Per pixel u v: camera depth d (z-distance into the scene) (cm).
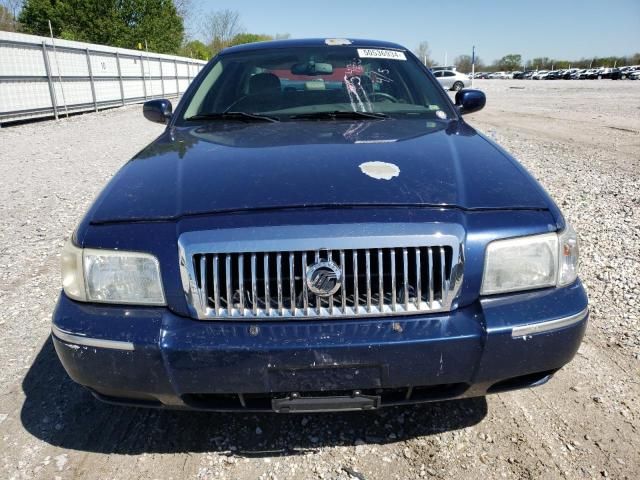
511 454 184
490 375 159
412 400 166
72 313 166
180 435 199
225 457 187
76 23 3306
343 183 172
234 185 175
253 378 154
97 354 159
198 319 159
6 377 238
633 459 179
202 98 289
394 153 198
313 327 155
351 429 199
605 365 234
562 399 212
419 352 153
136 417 210
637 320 273
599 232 421
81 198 568
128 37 3419
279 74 295
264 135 230
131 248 161
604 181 600
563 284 169
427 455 185
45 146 948
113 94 1877
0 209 530
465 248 158
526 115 1367
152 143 243
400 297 158
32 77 1338
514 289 164
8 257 391
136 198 178
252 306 157
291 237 154
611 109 1508
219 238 156
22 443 195
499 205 169
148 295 162
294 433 198
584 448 185
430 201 165
